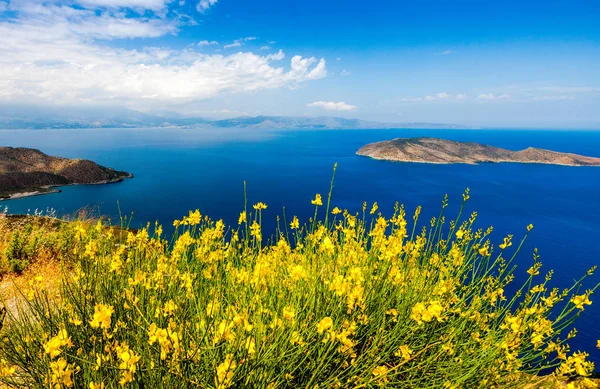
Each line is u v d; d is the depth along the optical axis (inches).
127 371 99.5
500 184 6609.3
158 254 189.0
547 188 6299.2
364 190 5482.3
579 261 2645.2
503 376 138.3
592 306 1785.2
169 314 131.0
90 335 135.3
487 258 184.1
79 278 155.6
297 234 219.8
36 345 134.9
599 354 1331.2
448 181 6796.3
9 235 417.4
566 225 3791.8
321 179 6515.8
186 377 113.3
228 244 191.9
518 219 4025.6
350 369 132.4
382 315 146.9
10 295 225.1
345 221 230.4
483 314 160.9
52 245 365.4
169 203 4114.2
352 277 125.4
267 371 119.1
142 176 6412.4
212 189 5167.3
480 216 4116.6
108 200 4178.2
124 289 145.9
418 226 2201.0
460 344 149.9
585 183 7012.8
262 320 133.6
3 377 115.1
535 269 157.9
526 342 143.3
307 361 135.8
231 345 116.8
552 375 139.8
